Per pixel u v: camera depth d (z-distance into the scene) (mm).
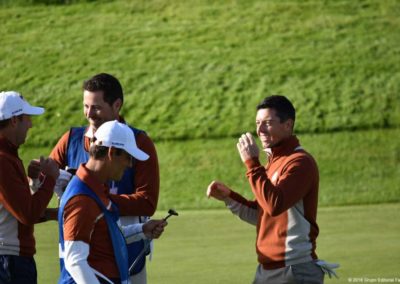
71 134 17312
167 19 88000
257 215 17078
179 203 50562
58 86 75875
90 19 89375
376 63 75688
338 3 88562
